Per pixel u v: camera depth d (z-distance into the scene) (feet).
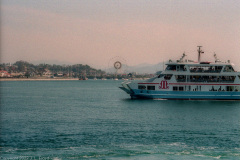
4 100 411.13
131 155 144.46
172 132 188.14
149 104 316.19
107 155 144.46
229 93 335.67
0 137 176.14
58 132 189.37
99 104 349.82
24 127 205.05
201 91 336.90
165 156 143.23
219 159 139.85
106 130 194.59
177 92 338.75
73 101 395.96
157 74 364.79
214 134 183.32
